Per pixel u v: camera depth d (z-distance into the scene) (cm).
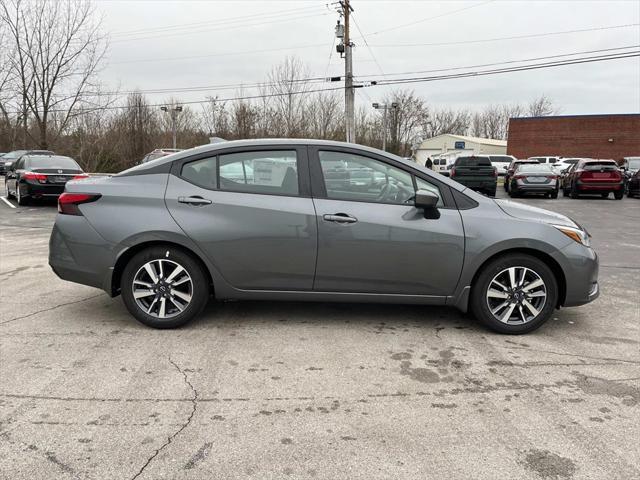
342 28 2664
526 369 359
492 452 260
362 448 262
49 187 1384
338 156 422
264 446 263
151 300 425
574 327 447
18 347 385
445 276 416
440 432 278
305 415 294
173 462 248
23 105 2438
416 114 7100
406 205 416
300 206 412
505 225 413
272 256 414
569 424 287
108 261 416
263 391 322
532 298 422
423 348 395
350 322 451
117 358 368
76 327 430
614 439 272
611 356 383
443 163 4231
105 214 417
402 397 317
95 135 2734
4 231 977
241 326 437
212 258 414
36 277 601
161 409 298
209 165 426
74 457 251
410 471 244
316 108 3978
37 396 311
